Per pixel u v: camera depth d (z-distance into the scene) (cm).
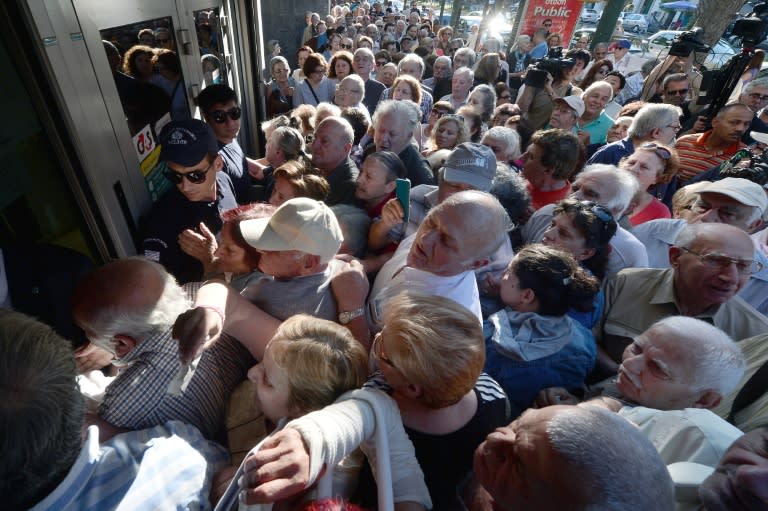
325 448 69
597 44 909
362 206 226
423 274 145
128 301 97
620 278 185
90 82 141
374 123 268
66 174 135
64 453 64
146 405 97
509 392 140
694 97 514
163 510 77
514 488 70
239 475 72
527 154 258
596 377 181
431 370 88
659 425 107
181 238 162
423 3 2828
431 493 97
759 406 120
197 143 166
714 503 71
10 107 113
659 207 256
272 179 268
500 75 664
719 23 920
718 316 164
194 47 252
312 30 896
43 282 128
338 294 135
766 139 296
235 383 117
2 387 57
